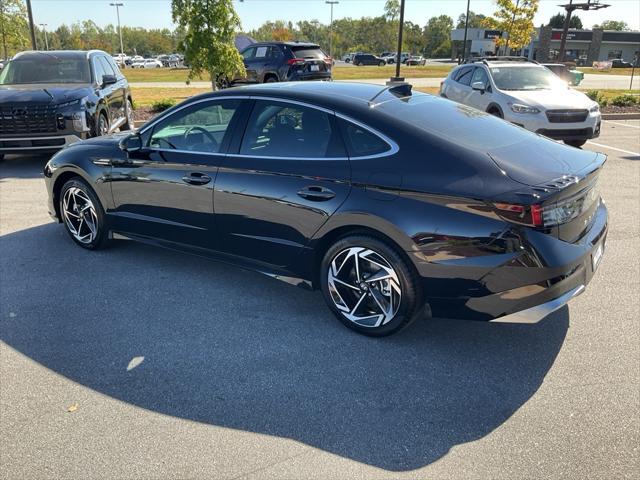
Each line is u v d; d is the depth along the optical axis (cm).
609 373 323
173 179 433
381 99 381
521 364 334
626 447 262
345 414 290
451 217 312
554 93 1045
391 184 329
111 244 531
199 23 1305
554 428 276
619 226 583
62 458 260
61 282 454
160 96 1886
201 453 262
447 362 337
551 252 304
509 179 310
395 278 337
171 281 456
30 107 831
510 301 312
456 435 273
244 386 314
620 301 414
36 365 336
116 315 398
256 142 394
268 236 391
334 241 365
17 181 806
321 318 393
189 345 358
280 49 1816
